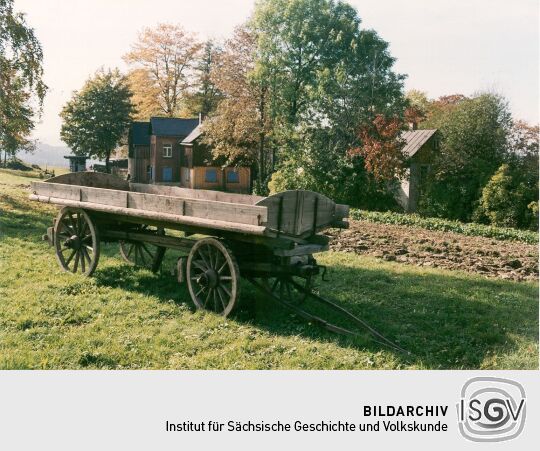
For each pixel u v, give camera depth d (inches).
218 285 311.3
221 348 268.8
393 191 1429.6
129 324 294.0
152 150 2097.7
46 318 294.2
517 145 1445.6
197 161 1863.9
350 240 666.8
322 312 324.8
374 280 422.6
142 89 2267.5
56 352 252.7
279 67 1469.0
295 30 1461.6
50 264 409.1
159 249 387.9
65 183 430.0
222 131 1569.9
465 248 676.1
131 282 372.8
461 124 1434.5
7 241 480.4
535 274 521.7
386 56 1471.5
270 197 287.6
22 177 1434.5
